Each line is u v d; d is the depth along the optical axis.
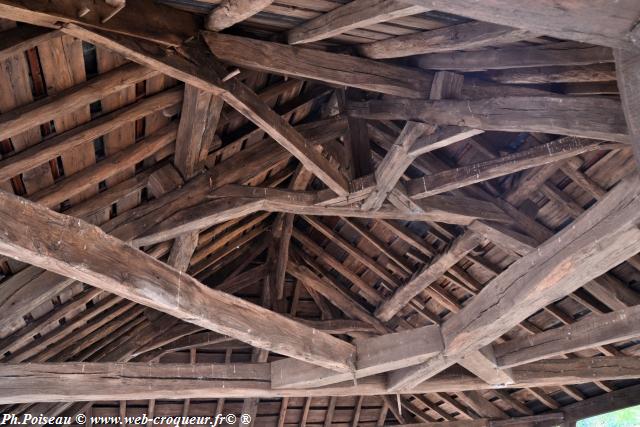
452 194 5.98
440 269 7.02
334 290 8.41
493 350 5.90
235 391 5.57
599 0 2.33
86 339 7.00
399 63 4.64
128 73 3.91
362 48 4.48
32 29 3.30
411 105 4.67
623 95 2.63
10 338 5.69
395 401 10.09
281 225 7.94
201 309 4.14
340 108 5.39
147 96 4.29
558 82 4.44
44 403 7.54
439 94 4.49
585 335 5.41
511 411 9.98
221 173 5.01
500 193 6.07
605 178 5.57
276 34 4.25
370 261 7.77
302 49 4.25
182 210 4.79
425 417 10.25
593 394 9.09
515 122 4.09
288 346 4.84
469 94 4.52
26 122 3.62
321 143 5.20
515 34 3.60
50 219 3.21
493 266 7.07
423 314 8.23
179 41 3.73
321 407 9.98
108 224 4.72
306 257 8.43
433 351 5.20
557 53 3.99
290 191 5.15
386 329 8.39
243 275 8.14
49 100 3.69
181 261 5.43
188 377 5.47
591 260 3.91
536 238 5.99
